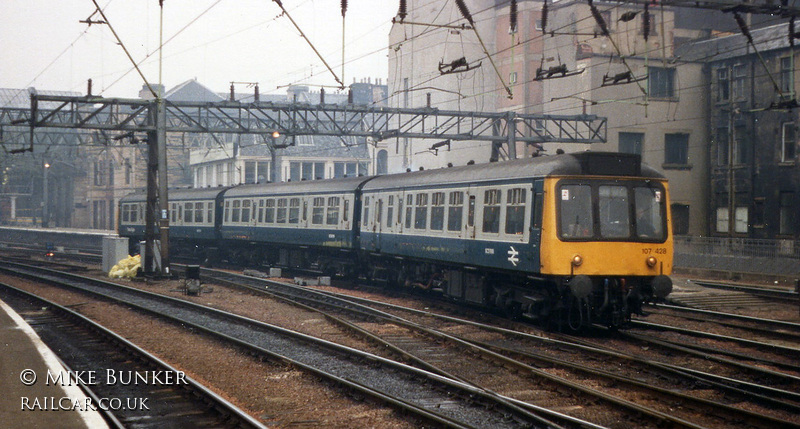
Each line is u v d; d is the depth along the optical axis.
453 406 10.58
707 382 11.77
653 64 48.09
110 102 31.83
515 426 9.53
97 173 90.25
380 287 28.66
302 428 9.63
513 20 24.14
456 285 21.86
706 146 48.75
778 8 23.14
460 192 21.12
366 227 27.78
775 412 10.51
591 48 49.56
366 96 97.19
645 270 16.86
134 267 33.19
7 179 100.81
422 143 67.25
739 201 45.78
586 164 16.73
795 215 42.12
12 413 8.77
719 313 21.12
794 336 17.41
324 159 78.25
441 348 15.33
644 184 17.06
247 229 37.47
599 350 14.10
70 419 8.54
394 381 12.23
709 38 51.19
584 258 16.41
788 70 42.59
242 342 15.41
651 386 11.12
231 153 73.69
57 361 11.80
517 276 18.41
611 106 47.91
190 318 20.17
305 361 14.07
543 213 16.72
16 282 31.17
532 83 55.62
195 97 89.44
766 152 43.91
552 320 17.50
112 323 19.52
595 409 10.39
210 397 10.74
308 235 32.25
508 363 13.21
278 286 28.48
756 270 34.81
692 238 38.81
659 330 18.09
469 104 61.47
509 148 38.72
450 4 61.94
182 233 43.47
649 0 22.77
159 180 31.58
